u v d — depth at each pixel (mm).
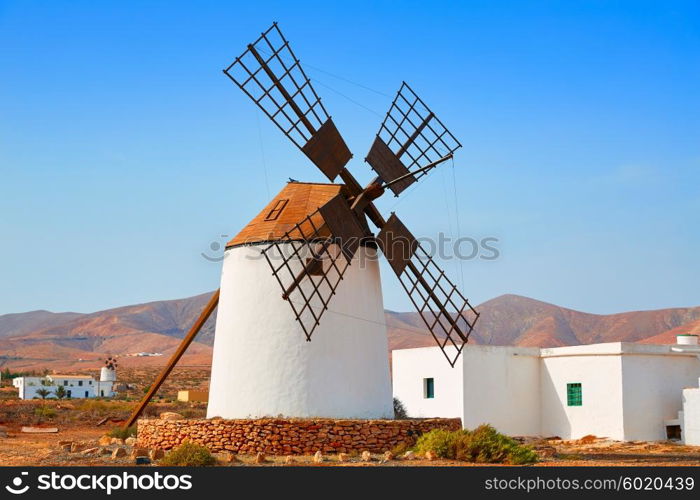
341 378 27141
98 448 24953
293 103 27453
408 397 39750
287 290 26828
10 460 22891
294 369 26766
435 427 26656
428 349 38844
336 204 27047
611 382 35625
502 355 37875
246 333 27391
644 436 35281
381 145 29125
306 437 24875
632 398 35344
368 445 25219
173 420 26547
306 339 26906
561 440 36781
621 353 35375
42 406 57781
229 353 27609
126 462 21938
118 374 155000
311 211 28000
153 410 52188
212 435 25469
